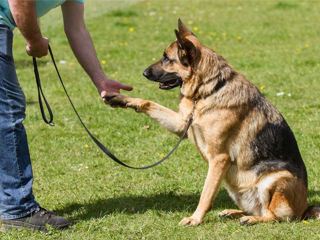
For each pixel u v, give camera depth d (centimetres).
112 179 780
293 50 1742
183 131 652
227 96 620
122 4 2738
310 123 1050
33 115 1106
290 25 2155
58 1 563
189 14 2434
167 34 2017
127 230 579
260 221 608
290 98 1231
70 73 1485
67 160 866
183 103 642
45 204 671
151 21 2283
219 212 657
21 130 558
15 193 558
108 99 650
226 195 736
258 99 645
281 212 612
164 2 2792
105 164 851
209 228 592
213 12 2475
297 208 620
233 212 641
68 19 632
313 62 1561
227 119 615
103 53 1738
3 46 537
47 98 1254
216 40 1923
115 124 1061
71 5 624
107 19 2327
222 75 629
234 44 1862
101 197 700
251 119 629
